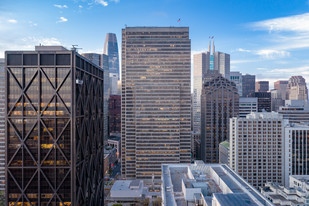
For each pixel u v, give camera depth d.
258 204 76.88
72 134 120.56
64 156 120.19
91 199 150.88
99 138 173.12
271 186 162.88
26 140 120.38
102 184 181.50
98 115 169.00
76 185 124.38
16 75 119.69
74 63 120.25
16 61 119.56
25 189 119.88
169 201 92.94
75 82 121.31
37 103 120.38
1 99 194.00
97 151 165.75
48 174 120.88
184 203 91.06
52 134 120.94
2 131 193.75
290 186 165.38
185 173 127.19
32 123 120.50
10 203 120.69
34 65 119.56
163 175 122.75
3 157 193.62
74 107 120.62
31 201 120.94
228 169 121.25
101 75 177.12
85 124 138.88
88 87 144.75
